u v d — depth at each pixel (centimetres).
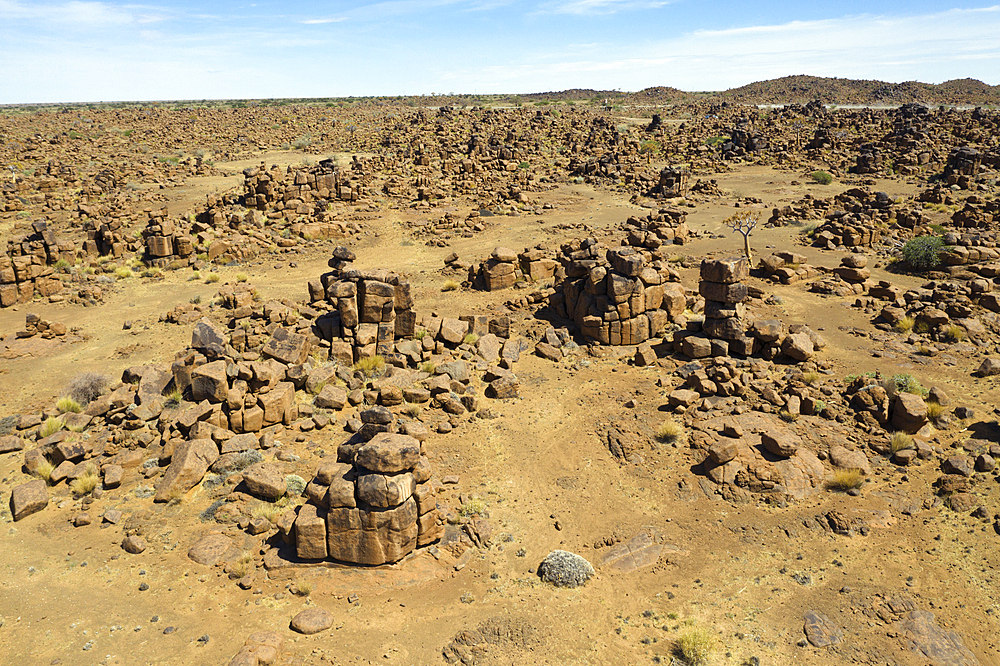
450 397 2744
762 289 4550
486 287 4706
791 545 1922
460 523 2017
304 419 2577
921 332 3544
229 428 2484
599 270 3522
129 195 8525
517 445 2495
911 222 6444
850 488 2133
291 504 2039
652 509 2116
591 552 1922
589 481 2272
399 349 3216
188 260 5444
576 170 11669
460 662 1498
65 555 1825
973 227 6406
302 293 4706
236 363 2692
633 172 11050
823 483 2172
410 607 1666
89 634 1539
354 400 2736
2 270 4416
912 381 2755
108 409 2652
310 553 1788
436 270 5403
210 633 1553
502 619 1633
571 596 1731
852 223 6344
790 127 16962
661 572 1833
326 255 5962
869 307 3991
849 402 2652
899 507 2055
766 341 3175
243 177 10838
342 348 3170
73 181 9462
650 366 3194
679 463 2345
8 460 2355
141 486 2148
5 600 1648
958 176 8894
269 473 2112
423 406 2753
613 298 3434
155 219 5781
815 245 6016
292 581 1736
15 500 2027
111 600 1655
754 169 11912
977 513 1991
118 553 1834
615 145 13900
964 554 1850
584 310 3603
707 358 3203
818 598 1714
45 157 12144
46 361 3434
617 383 3016
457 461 2372
